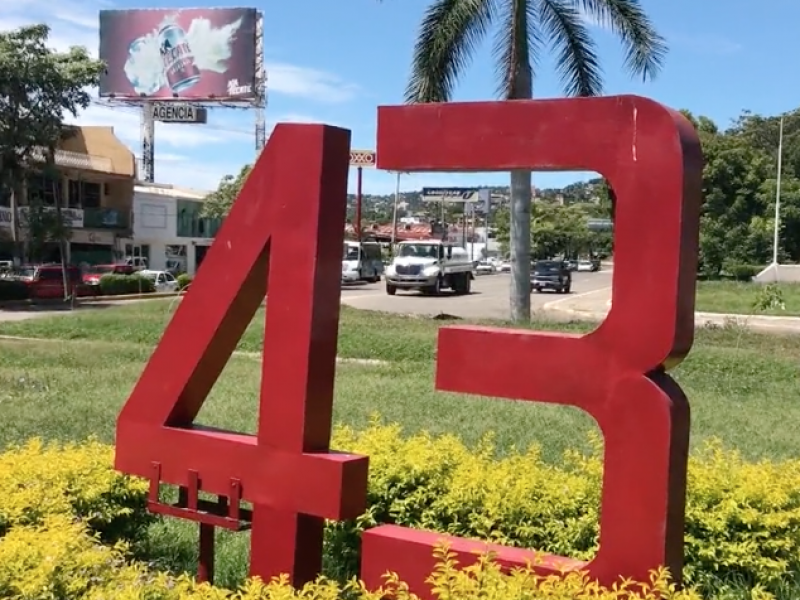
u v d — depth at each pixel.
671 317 3.15
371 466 5.00
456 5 17.27
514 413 9.32
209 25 47.75
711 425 8.99
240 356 15.30
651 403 3.19
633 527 3.23
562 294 39.16
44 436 7.77
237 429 8.14
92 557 3.50
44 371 12.66
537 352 3.40
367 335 16.50
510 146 3.41
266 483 3.69
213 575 4.14
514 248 19.64
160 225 49.44
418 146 3.57
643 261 3.20
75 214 41.62
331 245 3.66
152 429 4.03
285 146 3.67
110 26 48.53
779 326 21.72
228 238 3.83
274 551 3.67
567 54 18.12
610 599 3.01
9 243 35.12
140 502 5.23
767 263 52.16
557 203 95.69
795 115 67.50
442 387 3.57
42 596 3.29
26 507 4.57
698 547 4.47
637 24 17.50
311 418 3.64
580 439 7.97
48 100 29.97
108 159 43.19
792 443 8.11
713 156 52.66
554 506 4.67
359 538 4.77
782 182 53.44
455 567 3.47
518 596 2.97
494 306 28.86
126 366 13.46
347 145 3.70
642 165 3.20
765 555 4.53
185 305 3.96
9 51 28.36
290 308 3.64
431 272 35.47
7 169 30.78
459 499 4.77
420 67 17.58
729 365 13.37
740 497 4.62
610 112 3.26
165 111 49.84
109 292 34.72
